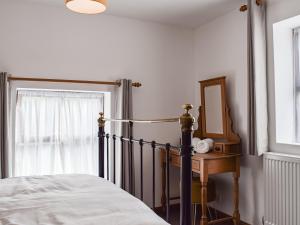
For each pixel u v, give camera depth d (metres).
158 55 3.41
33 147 2.88
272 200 2.38
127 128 3.07
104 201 1.39
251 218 2.74
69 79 2.95
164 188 3.28
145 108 3.32
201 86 3.34
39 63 2.83
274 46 2.48
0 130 2.54
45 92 2.94
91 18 3.07
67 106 3.03
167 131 3.44
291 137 2.53
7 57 2.71
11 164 2.67
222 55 3.15
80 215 1.20
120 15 3.17
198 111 3.47
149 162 3.31
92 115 3.15
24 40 2.78
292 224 2.20
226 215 3.09
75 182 1.80
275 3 2.47
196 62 3.61
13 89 2.73
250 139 2.50
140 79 3.30
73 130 3.04
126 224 1.10
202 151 2.87
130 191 2.96
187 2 2.80
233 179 2.81
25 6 2.79
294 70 2.55
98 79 3.09
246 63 2.82
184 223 1.27
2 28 2.70
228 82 3.06
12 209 1.27
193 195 2.84
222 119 3.04
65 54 2.94
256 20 2.46
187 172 1.28
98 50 3.10
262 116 2.48
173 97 3.49
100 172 2.71
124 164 3.04
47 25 2.88
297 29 2.53
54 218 1.17
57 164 2.98
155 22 3.40
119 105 3.09
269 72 2.52
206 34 3.42
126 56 3.24
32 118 2.89
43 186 1.70
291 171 2.21
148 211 1.29
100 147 2.72
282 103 2.49
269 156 2.41
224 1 2.77
